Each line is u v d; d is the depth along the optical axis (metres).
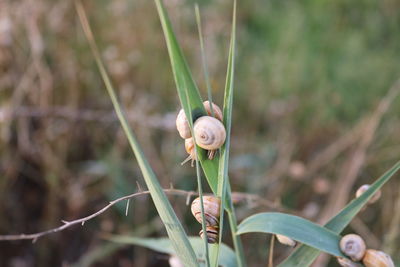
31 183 0.85
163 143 0.87
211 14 1.11
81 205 0.80
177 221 0.38
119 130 0.82
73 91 0.87
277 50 1.14
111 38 1.00
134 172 0.83
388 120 0.95
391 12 1.27
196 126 0.37
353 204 0.42
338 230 0.42
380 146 0.91
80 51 0.98
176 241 0.39
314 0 1.29
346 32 1.22
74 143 0.87
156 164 0.80
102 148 0.88
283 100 1.02
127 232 0.77
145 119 0.81
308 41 1.16
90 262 0.72
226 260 0.45
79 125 0.87
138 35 1.02
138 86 0.96
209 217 0.39
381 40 1.24
